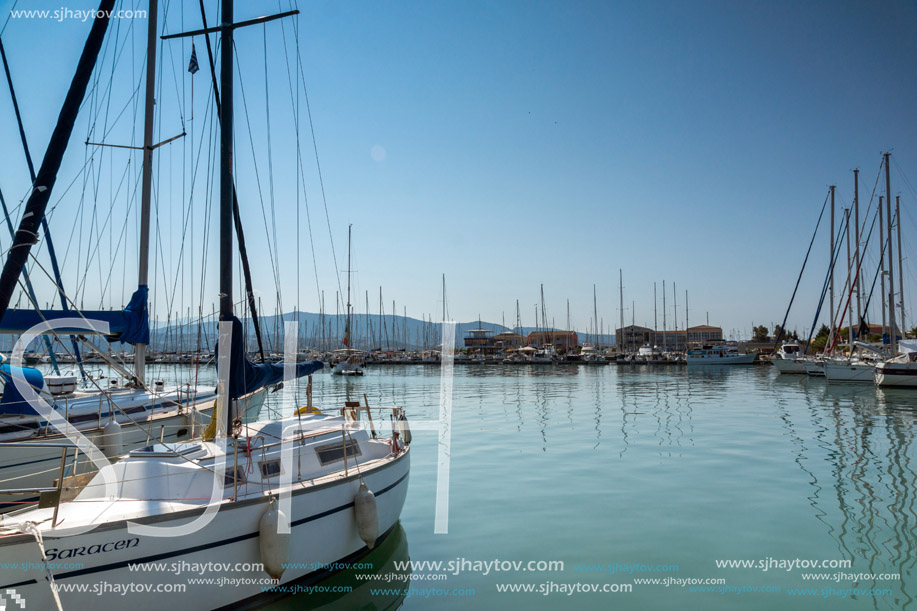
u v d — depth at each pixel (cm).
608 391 3719
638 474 1388
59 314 1069
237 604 702
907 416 2370
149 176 1374
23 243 696
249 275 1198
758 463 1493
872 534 972
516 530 1015
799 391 3494
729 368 6412
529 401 3134
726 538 962
